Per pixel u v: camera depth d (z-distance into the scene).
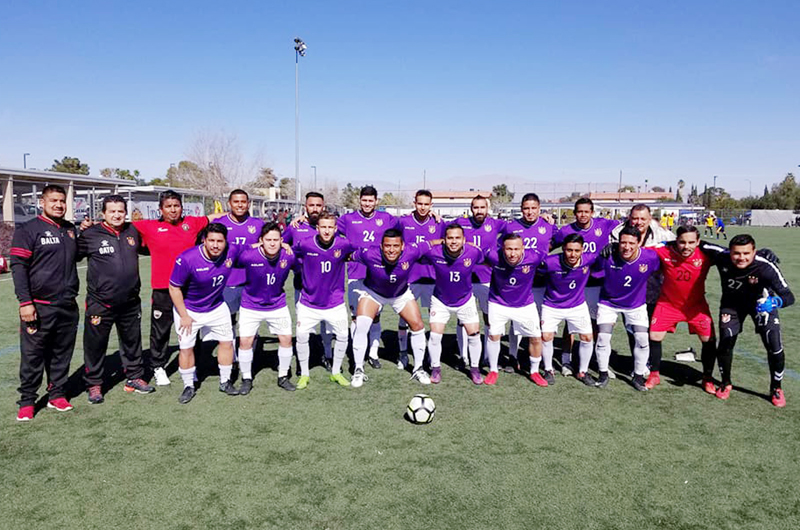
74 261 4.56
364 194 6.40
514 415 4.52
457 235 5.05
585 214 6.00
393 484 3.35
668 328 5.16
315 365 6.12
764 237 30.17
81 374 5.65
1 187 17.42
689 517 3.02
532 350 5.38
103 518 2.99
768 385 5.30
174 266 4.61
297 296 6.13
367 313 5.33
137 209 23.06
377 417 4.46
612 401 4.86
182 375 4.86
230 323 5.01
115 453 3.78
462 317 5.38
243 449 3.84
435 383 5.41
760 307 4.71
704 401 4.87
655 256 4.97
